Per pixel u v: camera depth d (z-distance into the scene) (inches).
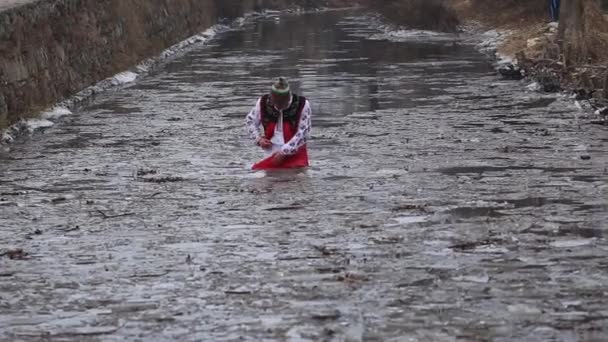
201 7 2682.1
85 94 1311.5
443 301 360.2
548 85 1218.6
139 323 346.3
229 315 351.9
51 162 800.9
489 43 2039.9
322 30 2723.9
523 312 344.8
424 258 425.7
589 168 688.4
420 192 604.1
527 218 511.8
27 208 593.3
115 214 562.6
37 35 1178.6
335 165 731.4
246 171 719.1
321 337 324.8
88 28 1464.1
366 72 1561.3
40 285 400.5
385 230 489.1
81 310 364.8
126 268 425.7
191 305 365.7
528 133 886.4
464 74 1488.7
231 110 1144.8
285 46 2188.7
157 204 590.9
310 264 421.7
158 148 866.1
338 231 489.1
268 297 372.5
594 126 922.1
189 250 457.4
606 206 544.4
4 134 937.5
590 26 1387.8
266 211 553.3
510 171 684.1
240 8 3319.4
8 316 358.6
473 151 788.6
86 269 426.0
